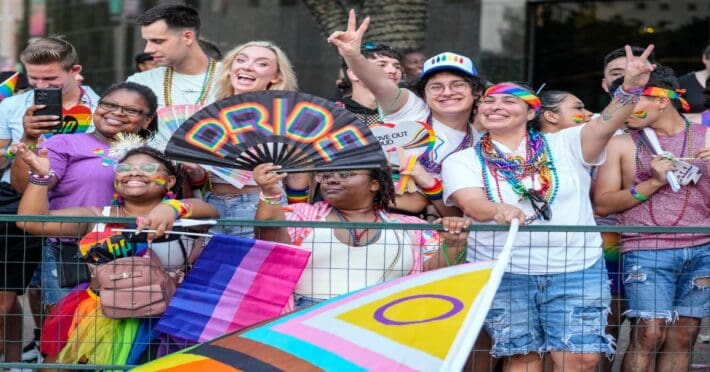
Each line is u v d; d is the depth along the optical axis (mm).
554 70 13258
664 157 6164
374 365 4566
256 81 6629
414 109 6551
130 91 6262
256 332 4918
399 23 11102
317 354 4684
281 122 5449
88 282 5965
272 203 5562
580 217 5875
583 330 5789
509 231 5168
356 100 6910
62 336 5844
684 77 8750
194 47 7191
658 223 6262
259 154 5480
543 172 5875
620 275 6434
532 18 13148
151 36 7047
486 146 5980
